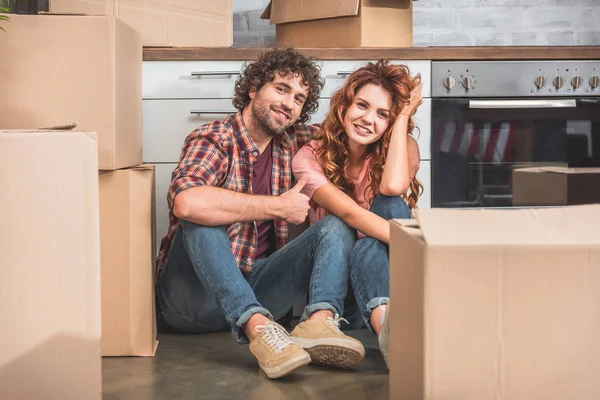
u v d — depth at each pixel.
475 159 2.81
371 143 2.21
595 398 1.03
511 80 2.78
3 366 1.35
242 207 1.94
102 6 2.56
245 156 2.19
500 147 2.81
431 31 3.32
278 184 2.26
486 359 1.02
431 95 2.77
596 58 2.80
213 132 2.15
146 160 2.72
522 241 1.01
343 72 2.69
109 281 2.00
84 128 1.92
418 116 2.77
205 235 1.92
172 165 2.72
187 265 2.09
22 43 1.91
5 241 1.34
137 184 1.99
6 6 2.74
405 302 1.15
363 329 2.31
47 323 1.37
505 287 1.01
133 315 2.01
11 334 1.35
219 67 2.68
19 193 1.34
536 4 3.32
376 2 2.69
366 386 1.75
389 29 2.73
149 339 2.02
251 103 2.20
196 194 1.91
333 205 2.04
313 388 1.74
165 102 2.70
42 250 1.36
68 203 1.37
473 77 2.77
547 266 1.01
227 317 1.88
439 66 2.75
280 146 2.27
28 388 1.37
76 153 1.36
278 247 2.28
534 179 2.84
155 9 2.61
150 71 2.69
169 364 1.95
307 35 2.79
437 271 1.01
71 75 1.91
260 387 1.75
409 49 2.71
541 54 2.78
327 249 1.98
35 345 1.37
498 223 1.08
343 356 1.83
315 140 2.22
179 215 1.91
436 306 1.02
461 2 3.31
